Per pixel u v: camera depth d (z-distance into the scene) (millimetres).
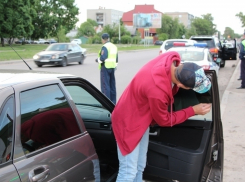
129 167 2678
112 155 3576
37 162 2062
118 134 2654
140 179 2924
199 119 2980
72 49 19828
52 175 2146
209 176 3209
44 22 50594
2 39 41594
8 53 27969
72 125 2521
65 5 53781
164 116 2531
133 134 2604
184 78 2439
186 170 2889
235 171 4551
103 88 8641
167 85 2461
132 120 2592
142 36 100500
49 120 2320
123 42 72125
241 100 9047
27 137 2088
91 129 3555
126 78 13398
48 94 2396
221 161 3369
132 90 2568
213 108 2980
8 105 2000
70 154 2367
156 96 2430
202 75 2449
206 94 2955
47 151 2186
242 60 10781
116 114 2668
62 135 2383
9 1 39312
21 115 2076
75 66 19094
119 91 10328
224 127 6512
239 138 5859
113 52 8539
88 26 96312
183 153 2879
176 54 2580
